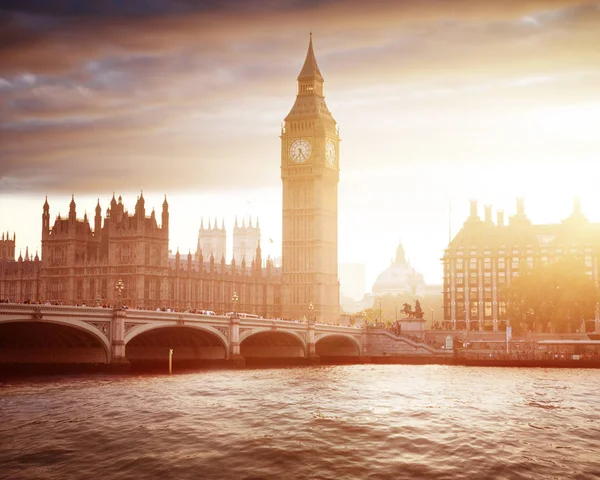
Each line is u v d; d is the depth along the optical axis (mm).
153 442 83000
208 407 105688
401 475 71688
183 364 182750
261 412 102625
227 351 177250
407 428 92125
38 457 76688
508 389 134000
